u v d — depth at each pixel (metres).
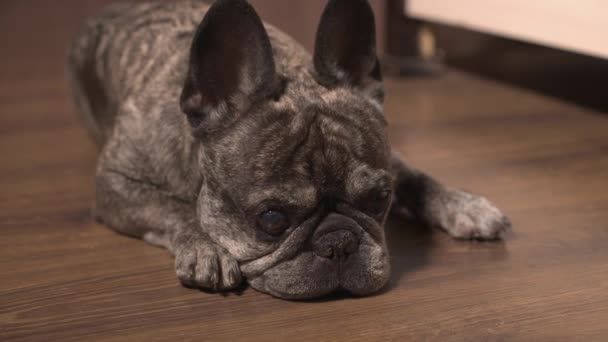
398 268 0.98
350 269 0.90
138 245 1.03
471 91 1.65
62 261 1.00
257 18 0.90
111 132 1.13
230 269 0.92
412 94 1.64
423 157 1.27
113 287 0.95
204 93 0.92
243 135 0.90
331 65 0.95
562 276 0.95
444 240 1.04
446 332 0.86
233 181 0.90
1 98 1.68
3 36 2.50
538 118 1.44
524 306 0.90
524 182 1.18
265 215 0.89
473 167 1.23
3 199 1.17
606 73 1.40
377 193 0.91
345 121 0.91
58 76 1.90
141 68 1.11
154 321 0.89
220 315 0.90
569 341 0.85
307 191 0.88
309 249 0.90
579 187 1.16
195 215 0.99
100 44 1.25
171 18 1.17
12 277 0.97
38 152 1.34
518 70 1.62
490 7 1.57
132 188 1.04
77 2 3.30
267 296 0.93
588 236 1.03
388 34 1.82
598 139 1.33
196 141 0.96
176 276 0.96
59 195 1.18
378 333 0.86
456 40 1.76
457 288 0.93
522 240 1.03
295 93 0.92
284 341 0.86
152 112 1.04
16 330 0.88
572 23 1.38
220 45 0.91
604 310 0.89
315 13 2.48
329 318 0.89
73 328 0.88
